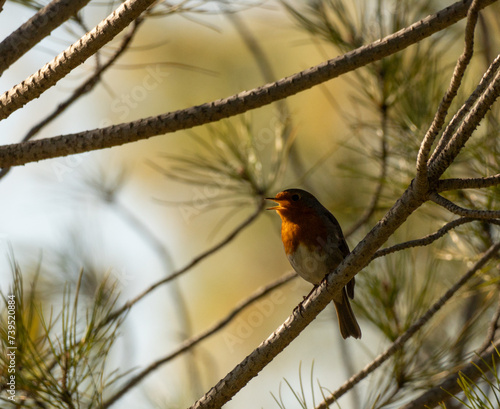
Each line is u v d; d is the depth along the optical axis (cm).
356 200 1163
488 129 821
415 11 934
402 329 851
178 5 777
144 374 898
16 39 627
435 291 931
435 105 880
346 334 1045
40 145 695
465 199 835
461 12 611
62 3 629
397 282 882
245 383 733
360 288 898
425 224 994
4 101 679
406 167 904
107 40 628
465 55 484
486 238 855
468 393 530
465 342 841
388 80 911
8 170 836
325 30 952
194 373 1169
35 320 755
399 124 905
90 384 708
